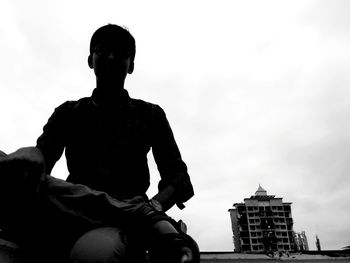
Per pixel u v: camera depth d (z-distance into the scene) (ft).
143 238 3.64
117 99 5.14
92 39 5.12
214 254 25.41
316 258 25.55
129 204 3.80
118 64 4.83
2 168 3.58
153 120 5.42
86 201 3.77
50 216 3.85
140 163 5.08
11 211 3.79
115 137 4.97
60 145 5.20
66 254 3.88
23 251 3.82
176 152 5.40
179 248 3.20
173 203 4.92
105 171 4.75
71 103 5.39
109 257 3.22
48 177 3.95
